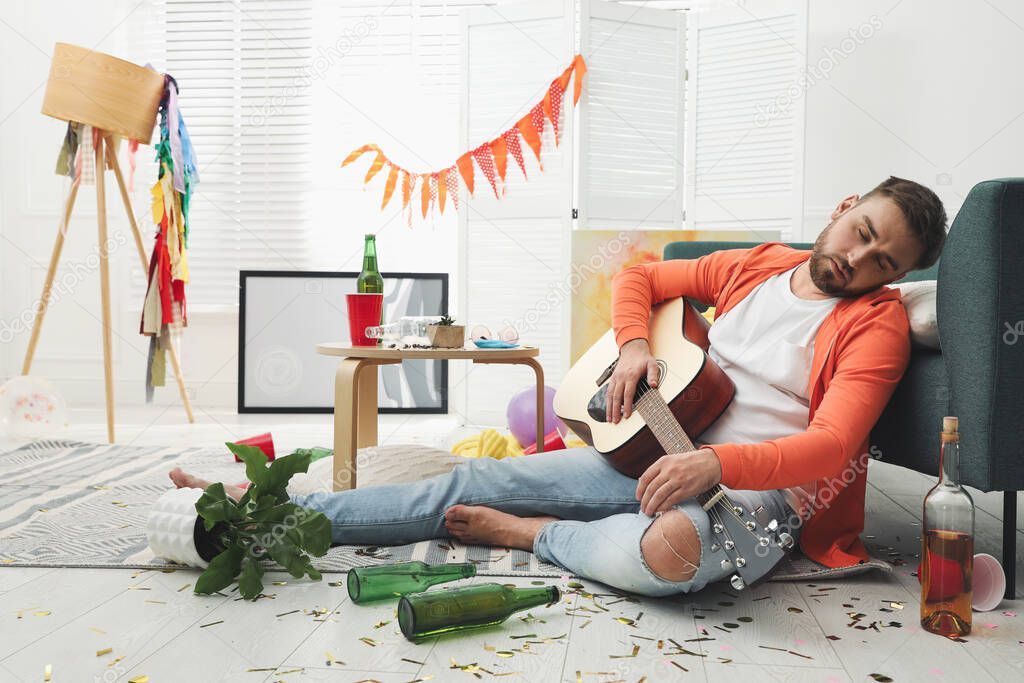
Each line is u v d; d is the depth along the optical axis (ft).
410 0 14.06
